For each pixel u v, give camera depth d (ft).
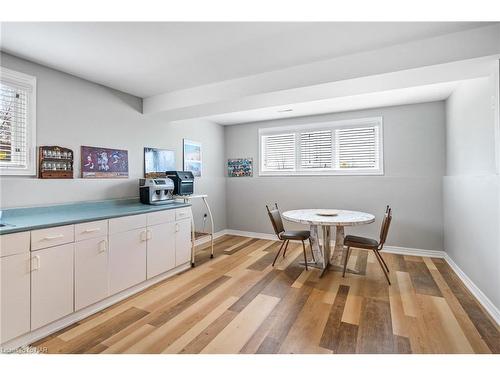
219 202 17.24
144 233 9.02
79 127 9.24
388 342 6.06
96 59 7.86
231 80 9.62
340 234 11.27
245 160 17.19
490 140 7.36
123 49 7.27
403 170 12.97
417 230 12.71
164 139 12.99
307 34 6.59
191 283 9.54
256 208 16.87
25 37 6.56
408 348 5.84
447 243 11.69
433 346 5.90
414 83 8.15
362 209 13.87
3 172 7.28
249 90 9.29
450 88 10.45
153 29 6.30
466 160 9.30
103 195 10.05
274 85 8.85
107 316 7.27
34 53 7.43
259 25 6.20
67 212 8.36
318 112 14.26
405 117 12.85
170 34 6.54
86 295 7.18
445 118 12.02
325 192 14.75
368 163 13.82
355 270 10.67
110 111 10.34
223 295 8.55
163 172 12.79
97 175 9.82
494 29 6.23
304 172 15.38
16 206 7.56
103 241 7.65
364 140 13.85
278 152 16.24
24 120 7.79
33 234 6.05
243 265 11.45
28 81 7.86
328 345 5.97
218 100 9.90
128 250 8.44
